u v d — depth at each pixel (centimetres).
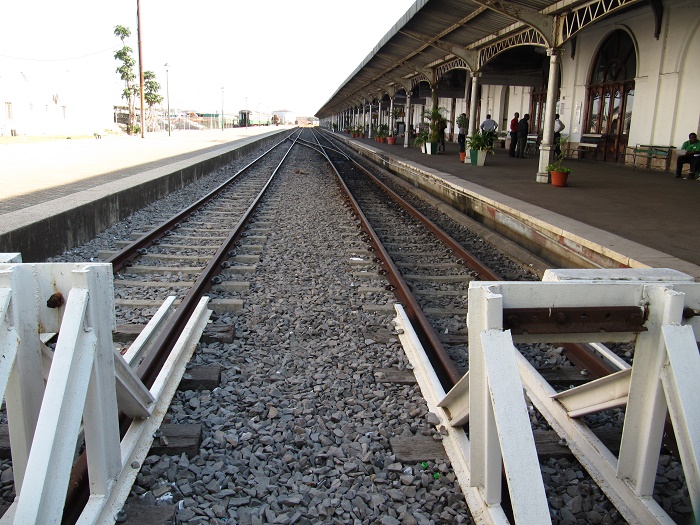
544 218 846
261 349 475
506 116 2886
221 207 1232
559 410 353
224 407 377
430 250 865
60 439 220
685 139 1490
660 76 1567
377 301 599
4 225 698
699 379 233
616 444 344
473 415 258
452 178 1397
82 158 2050
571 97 2086
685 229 775
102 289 258
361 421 365
